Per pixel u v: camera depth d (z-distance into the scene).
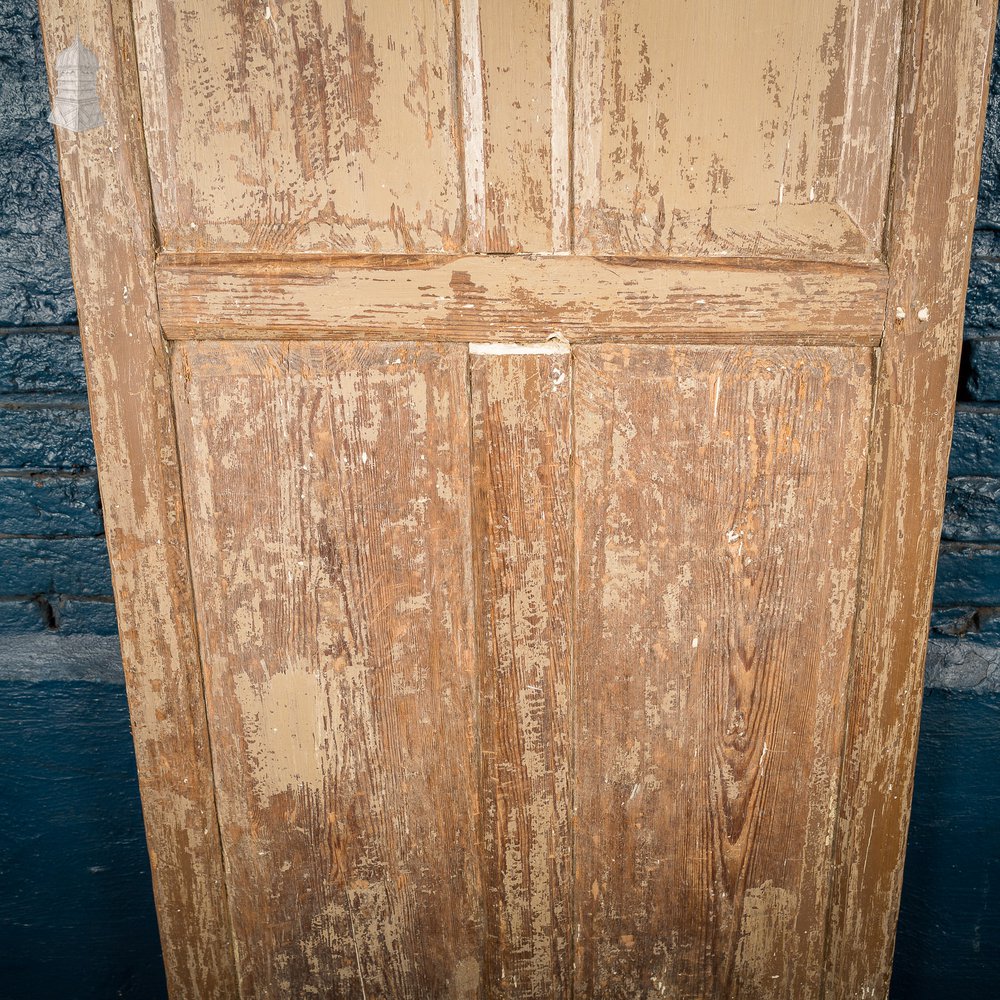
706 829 1.27
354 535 1.16
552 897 1.29
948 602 1.41
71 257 1.07
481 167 1.06
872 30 1.03
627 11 1.02
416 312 1.09
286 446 1.13
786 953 1.31
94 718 1.43
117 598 1.17
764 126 1.06
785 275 1.09
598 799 1.25
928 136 1.05
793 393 1.12
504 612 1.18
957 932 1.51
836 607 1.19
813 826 1.26
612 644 1.20
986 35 1.02
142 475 1.13
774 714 1.22
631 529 1.16
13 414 1.37
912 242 1.08
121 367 1.10
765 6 1.02
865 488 1.16
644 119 1.05
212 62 1.03
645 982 1.33
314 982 1.31
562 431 1.13
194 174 1.06
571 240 1.08
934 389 1.12
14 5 1.24
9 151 1.29
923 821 1.46
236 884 1.27
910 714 1.21
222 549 1.16
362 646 1.19
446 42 1.03
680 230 1.08
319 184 1.07
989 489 1.37
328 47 1.03
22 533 1.40
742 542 1.17
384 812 1.25
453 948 1.30
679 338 1.11
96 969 1.55
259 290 1.08
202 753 1.22
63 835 1.48
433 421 1.12
